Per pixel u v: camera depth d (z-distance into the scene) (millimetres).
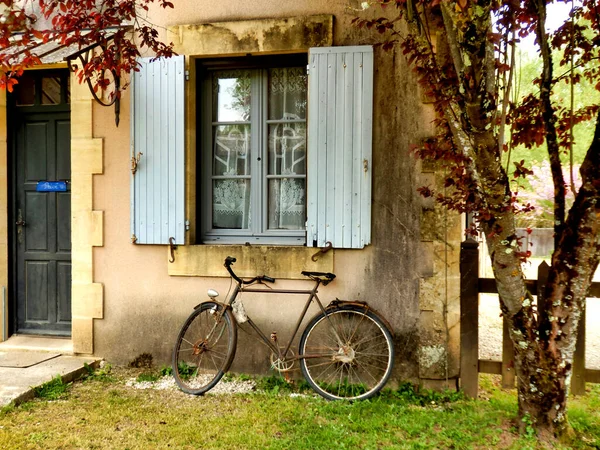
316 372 3801
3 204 4500
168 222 3984
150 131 3996
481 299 7441
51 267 4539
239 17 3924
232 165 4176
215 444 2785
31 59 3320
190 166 4023
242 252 3902
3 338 4492
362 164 3689
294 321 3857
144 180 4012
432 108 3623
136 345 4105
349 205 3717
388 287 3713
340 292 3787
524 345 2754
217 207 4199
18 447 2715
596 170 2607
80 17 3381
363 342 3740
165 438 2852
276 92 4102
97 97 3758
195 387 3717
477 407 3248
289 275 3836
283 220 4105
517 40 2719
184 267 3990
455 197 3109
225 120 4168
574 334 2725
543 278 3221
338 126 3719
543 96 2865
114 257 4133
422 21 3086
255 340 3912
